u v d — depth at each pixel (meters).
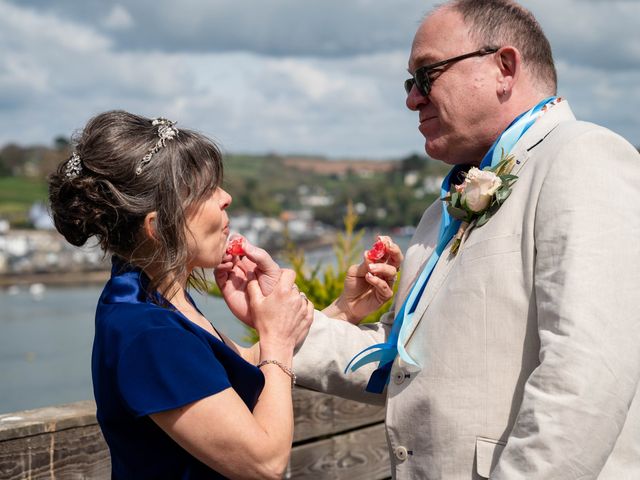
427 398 2.08
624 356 1.76
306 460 3.24
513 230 2.01
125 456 1.84
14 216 89.69
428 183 99.06
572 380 1.73
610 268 1.81
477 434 1.99
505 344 1.97
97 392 1.86
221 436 1.75
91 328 33.47
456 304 2.05
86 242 1.93
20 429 2.34
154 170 1.83
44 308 44.62
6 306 46.03
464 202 2.09
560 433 1.71
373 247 2.55
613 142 1.93
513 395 1.95
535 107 2.16
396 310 2.53
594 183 1.88
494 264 2.01
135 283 1.89
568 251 1.84
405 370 2.17
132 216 1.83
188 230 1.89
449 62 2.20
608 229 1.83
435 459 2.06
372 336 2.55
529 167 2.05
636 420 1.93
